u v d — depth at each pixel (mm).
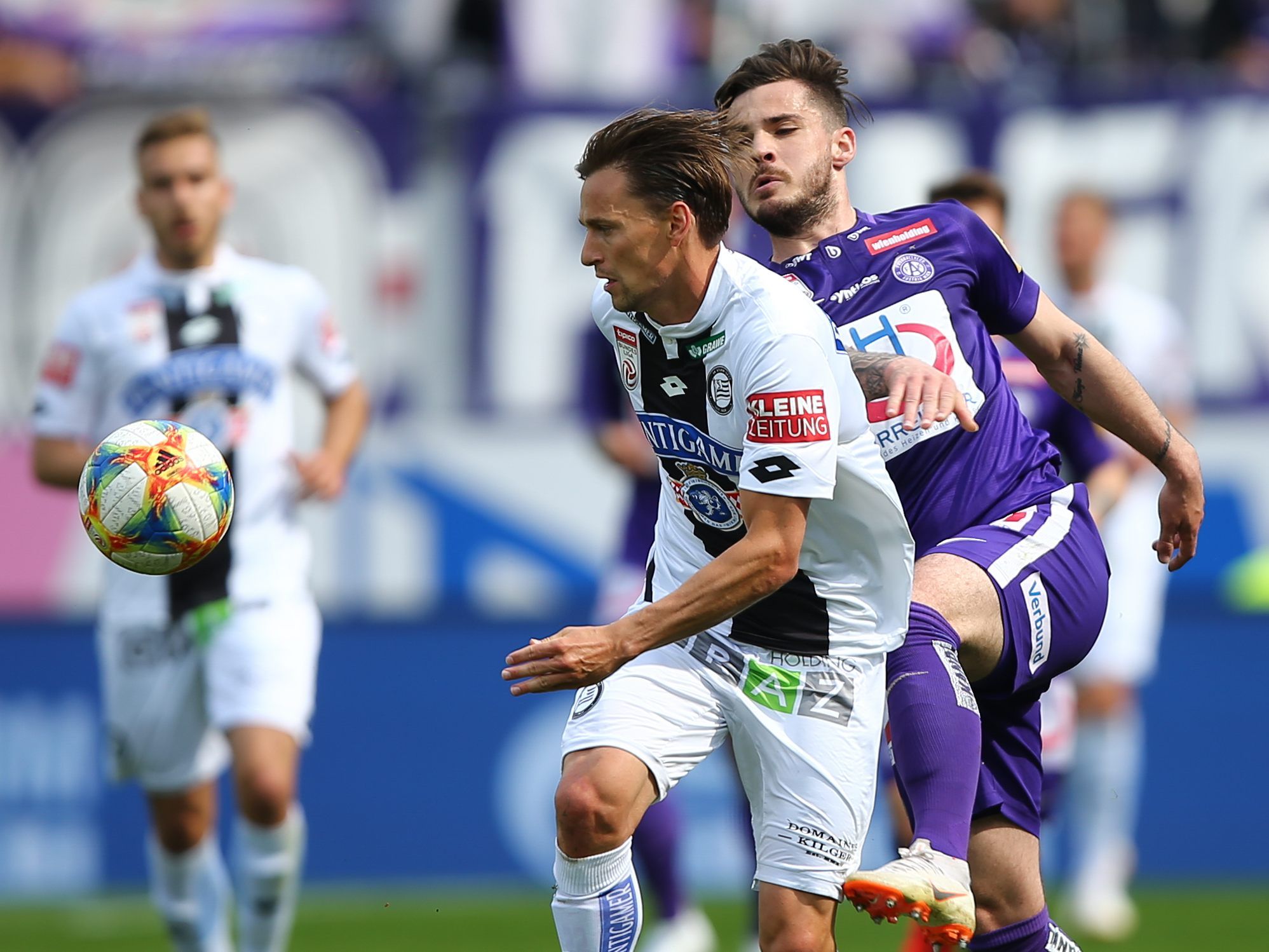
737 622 13828
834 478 12945
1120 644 26562
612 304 13625
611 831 13289
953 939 13156
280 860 19719
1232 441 29562
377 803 29328
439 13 33938
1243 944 24594
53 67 33938
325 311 21281
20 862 28812
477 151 29547
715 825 29141
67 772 28969
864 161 29547
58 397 20719
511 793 29531
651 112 12938
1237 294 29562
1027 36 35188
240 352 20438
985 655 14516
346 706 29312
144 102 29125
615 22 33281
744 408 13062
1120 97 29531
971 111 29578
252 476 20219
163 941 25016
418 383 29547
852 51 34156
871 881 12570
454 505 29562
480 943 24531
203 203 20391
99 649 29141
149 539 14523
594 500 29625
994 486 14953
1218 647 29750
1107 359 15477
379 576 29438
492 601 29547
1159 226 29594
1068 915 27281
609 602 24047
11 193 29000
